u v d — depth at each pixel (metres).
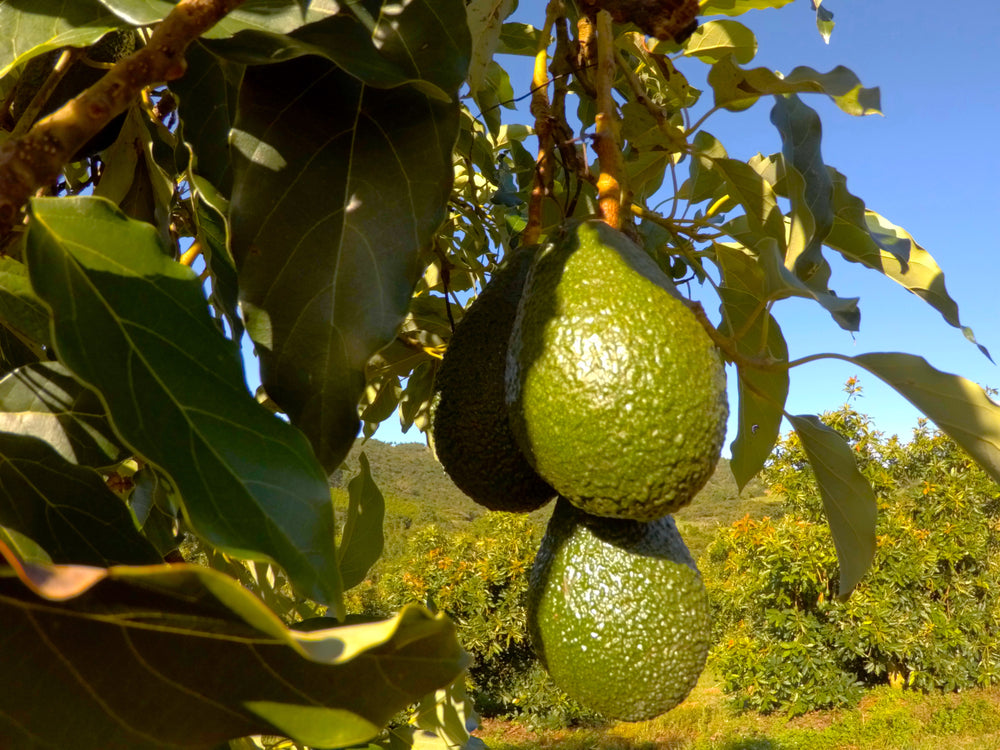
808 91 0.29
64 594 0.11
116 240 0.17
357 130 0.22
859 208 0.40
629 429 0.24
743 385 0.39
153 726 0.13
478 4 0.38
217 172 0.27
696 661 0.28
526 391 0.26
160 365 0.16
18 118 0.29
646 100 0.35
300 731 0.14
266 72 0.22
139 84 0.15
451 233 0.56
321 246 0.21
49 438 0.23
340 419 0.21
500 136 0.69
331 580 0.16
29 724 0.13
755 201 0.37
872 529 0.34
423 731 0.55
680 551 0.30
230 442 0.16
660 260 0.51
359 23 0.21
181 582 0.12
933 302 0.40
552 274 0.26
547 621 0.29
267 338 0.21
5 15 0.20
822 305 0.25
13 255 0.26
